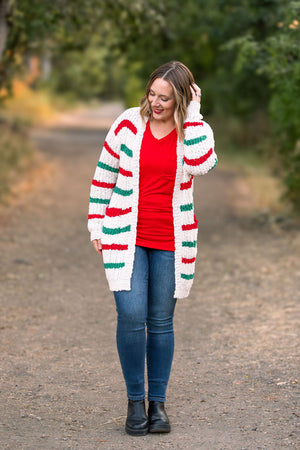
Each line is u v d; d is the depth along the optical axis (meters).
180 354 4.98
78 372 4.59
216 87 20.98
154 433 3.60
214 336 5.39
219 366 4.69
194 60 20.81
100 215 3.55
